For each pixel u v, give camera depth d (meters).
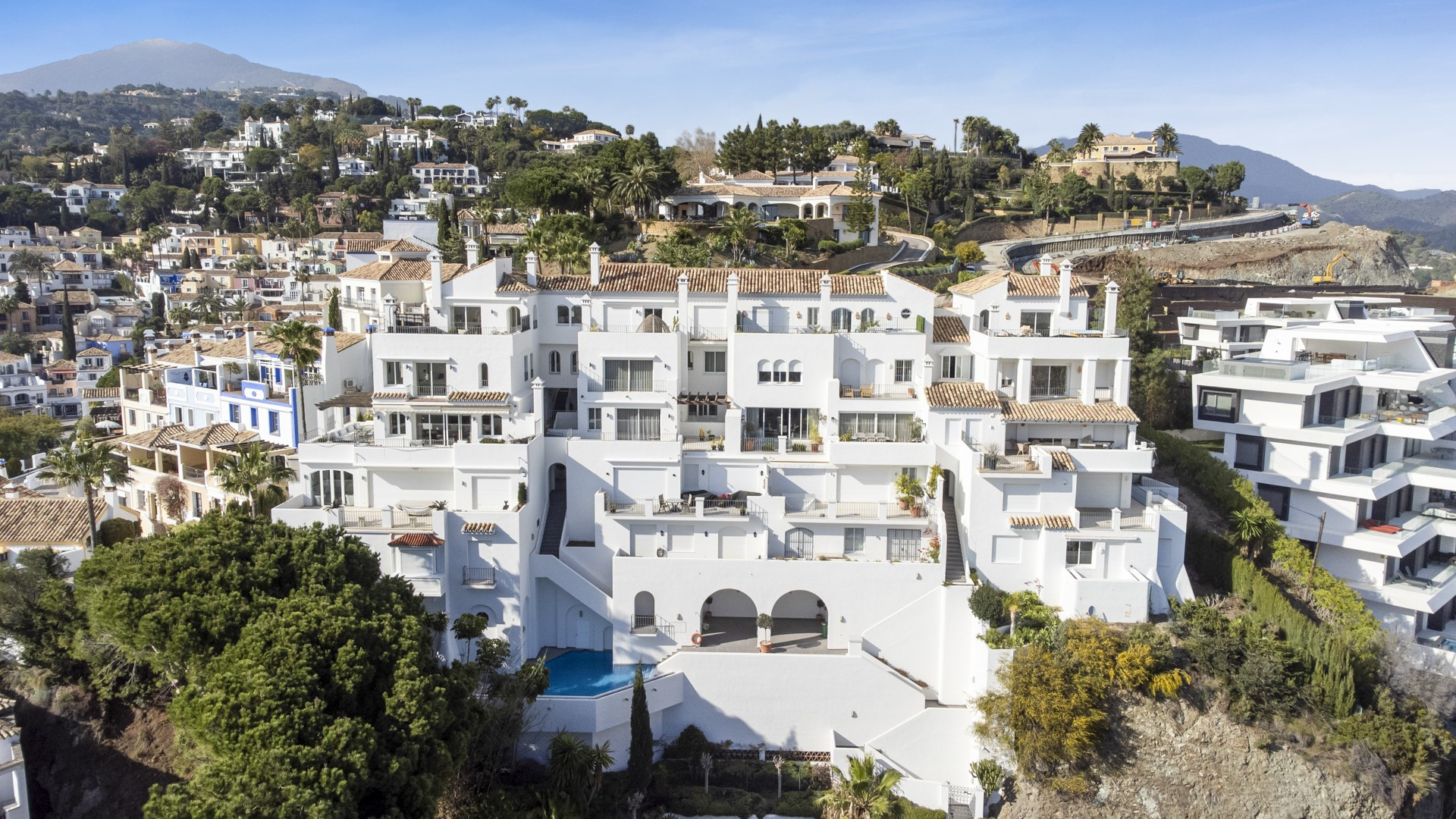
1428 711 48.16
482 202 112.62
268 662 33.31
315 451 52.25
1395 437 65.56
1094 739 44.28
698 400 57.47
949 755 47.28
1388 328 68.25
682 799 44.56
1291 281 138.62
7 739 37.91
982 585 49.75
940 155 177.62
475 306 58.72
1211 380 63.84
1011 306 59.44
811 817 44.09
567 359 61.97
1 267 173.12
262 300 149.00
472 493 51.53
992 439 54.12
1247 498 57.84
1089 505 54.22
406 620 37.62
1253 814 44.16
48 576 47.22
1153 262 136.38
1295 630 49.62
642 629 50.78
